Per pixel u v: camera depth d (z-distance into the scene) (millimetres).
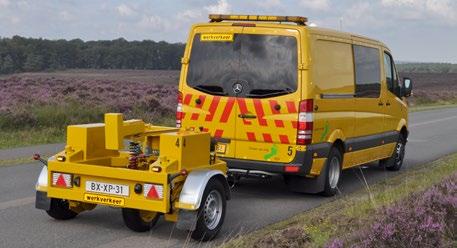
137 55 91125
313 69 8797
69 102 22141
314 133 8852
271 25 8875
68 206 7387
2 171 11250
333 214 7621
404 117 12680
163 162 6430
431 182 9516
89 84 34469
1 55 75688
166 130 7387
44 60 80000
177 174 6457
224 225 7484
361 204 7957
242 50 9023
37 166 11898
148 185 6457
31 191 9398
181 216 6469
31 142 15664
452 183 7500
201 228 6551
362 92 10469
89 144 7148
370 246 5355
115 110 21859
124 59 90188
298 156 8703
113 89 30828
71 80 39531
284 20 9016
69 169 6824
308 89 8680
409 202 6766
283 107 8750
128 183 6562
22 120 17547
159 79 53406
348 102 9898
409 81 12516
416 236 5434
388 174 11953
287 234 6438
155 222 7082
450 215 6152
